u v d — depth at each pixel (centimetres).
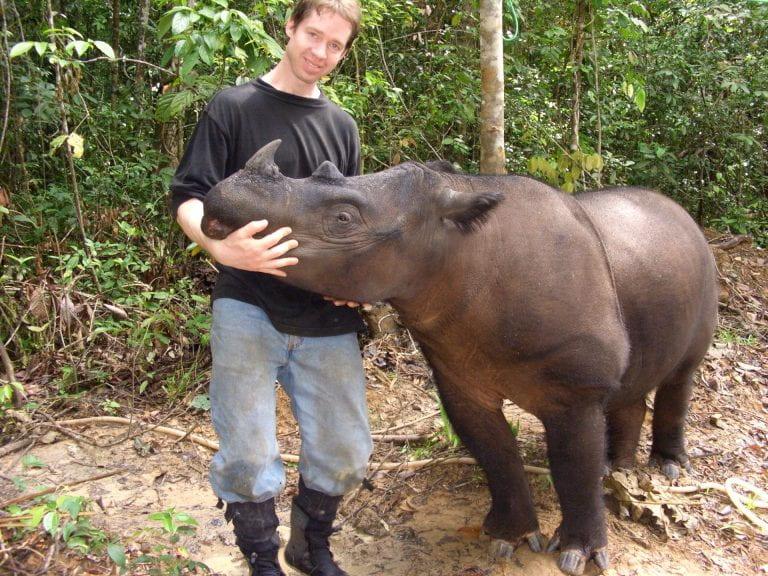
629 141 880
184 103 482
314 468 291
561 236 289
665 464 424
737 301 699
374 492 386
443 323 289
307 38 270
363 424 292
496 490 337
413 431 451
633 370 345
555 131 717
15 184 615
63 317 489
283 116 281
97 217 590
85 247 521
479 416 331
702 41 903
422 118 678
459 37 748
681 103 870
